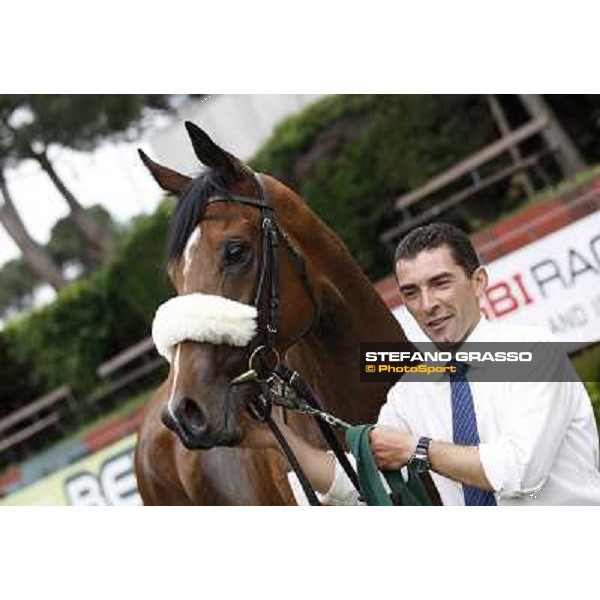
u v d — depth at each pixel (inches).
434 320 180.1
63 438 673.6
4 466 684.1
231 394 177.2
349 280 205.9
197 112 684.1
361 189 552.1
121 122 717.3
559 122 546.9
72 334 681.0
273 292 184.1
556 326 368.2
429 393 184.4
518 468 167.9
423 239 179.9
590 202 365.7
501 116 533.6
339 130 562.6
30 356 698.2
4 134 733.3
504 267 374.3
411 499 177.5
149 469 263.6
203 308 173.2
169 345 174.4
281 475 202.4
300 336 192.5
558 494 176.9
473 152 545.0
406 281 181.5
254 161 576.7
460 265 179.2
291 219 195.6
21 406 717.3
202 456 227.0
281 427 187.2
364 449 172.7
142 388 660.7
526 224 373.4
